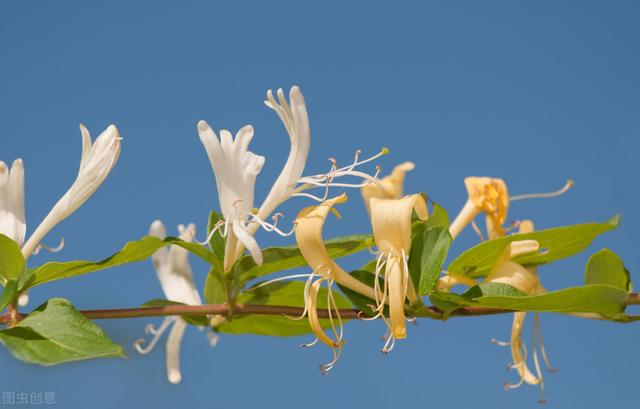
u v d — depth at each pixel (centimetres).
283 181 69
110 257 69
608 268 70
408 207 68
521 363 73
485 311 70
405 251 68
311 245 69
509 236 71
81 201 70
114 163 70
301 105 69
